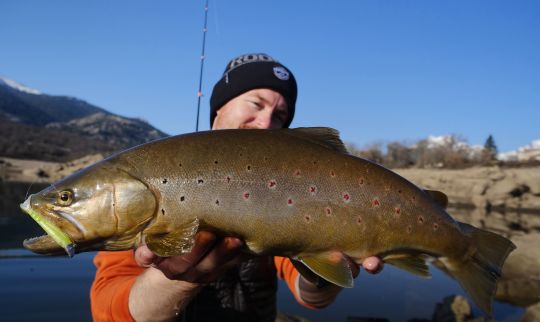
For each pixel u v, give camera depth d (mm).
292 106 831
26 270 1505
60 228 476
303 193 509
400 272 1682
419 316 1189
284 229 500
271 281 723
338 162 533
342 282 499
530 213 5328
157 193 488
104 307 542
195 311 651
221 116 801
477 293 564
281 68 792
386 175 548
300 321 1133
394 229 535
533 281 1618
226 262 483
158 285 483
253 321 691
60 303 1200
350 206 519
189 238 465
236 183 498
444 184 6285
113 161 501
